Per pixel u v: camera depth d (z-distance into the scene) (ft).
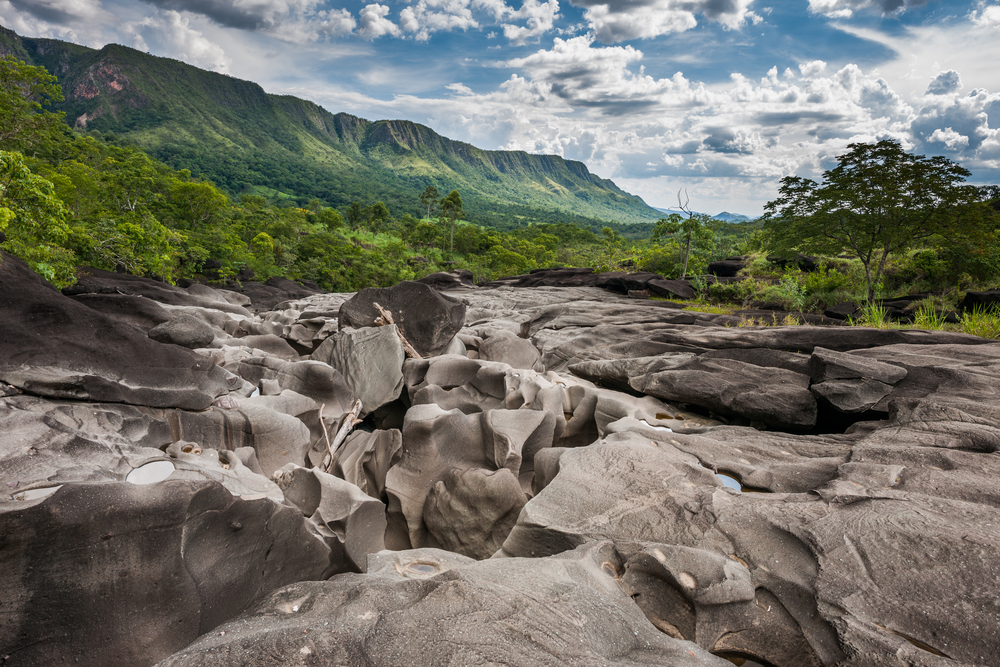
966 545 12.30
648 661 10.14
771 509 15.30
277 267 218.18
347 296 94.22
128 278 79.56
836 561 12.71
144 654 10.88
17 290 23.71
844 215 69.92
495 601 10.93
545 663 9.11
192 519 11.85
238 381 31.19
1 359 20.88
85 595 10.54
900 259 82.02
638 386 34.24
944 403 21.88
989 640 10.01
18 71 108.78
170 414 24.41
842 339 35.50
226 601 12.38
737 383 30.19
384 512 18.57
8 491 13.12
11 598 9.83
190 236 191.01
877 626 10.87
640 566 13.76
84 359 23.54
